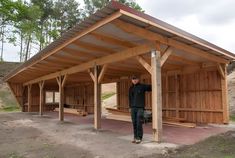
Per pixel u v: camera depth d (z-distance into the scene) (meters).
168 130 8.31
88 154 5.31
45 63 10.77
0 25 35.84
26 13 35.91
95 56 8.93
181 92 11.09
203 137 6.89
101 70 9.05
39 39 37.62
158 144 5.90
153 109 6.16
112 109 13.65
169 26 6.04
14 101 26.36
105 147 5.87
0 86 28.11
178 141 6.33
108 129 9.01
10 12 34.56
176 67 10.89
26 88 21.42
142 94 6.32
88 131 8.62
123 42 6.89
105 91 27.19
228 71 18.00
